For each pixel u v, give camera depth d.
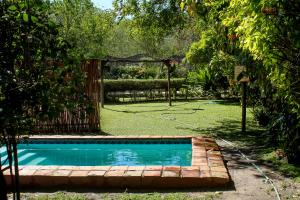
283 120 7.12
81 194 5.57
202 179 5.76
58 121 11.74
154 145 10.06
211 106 18.67
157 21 14.77
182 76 32.47
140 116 15.23
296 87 4.63
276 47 4.32
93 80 11.59
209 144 8.55
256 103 12.45
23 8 2.88
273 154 7.71
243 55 9.52
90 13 32.31
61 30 3.35
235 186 5.81
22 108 2.96
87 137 10.40
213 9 8.41
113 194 5.55
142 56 40.88
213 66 14.87
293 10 4.13
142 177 5.80
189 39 32.19
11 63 2.94
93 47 32.03
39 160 9.51
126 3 15.25
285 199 5.20
